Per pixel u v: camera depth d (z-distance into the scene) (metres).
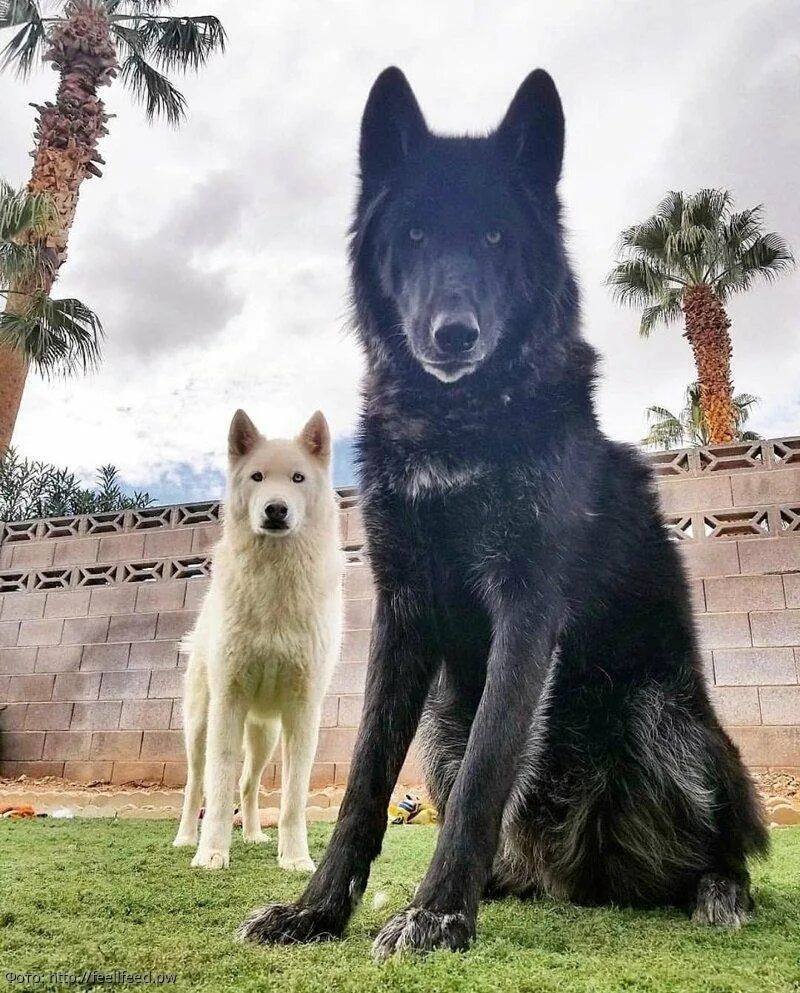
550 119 1.31
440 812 1.24
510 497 1.07
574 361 1.24
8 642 6.07
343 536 5.06
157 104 7.08
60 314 5.36
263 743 2.17
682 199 7.88
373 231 1.30
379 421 1.18
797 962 0.78
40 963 0.75
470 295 1.12
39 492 9.47
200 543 5.86
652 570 1.24
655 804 1.16
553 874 1.19
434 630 1.13
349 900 0.93
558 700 1.16
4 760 5.79
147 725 5.49
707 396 7.52
